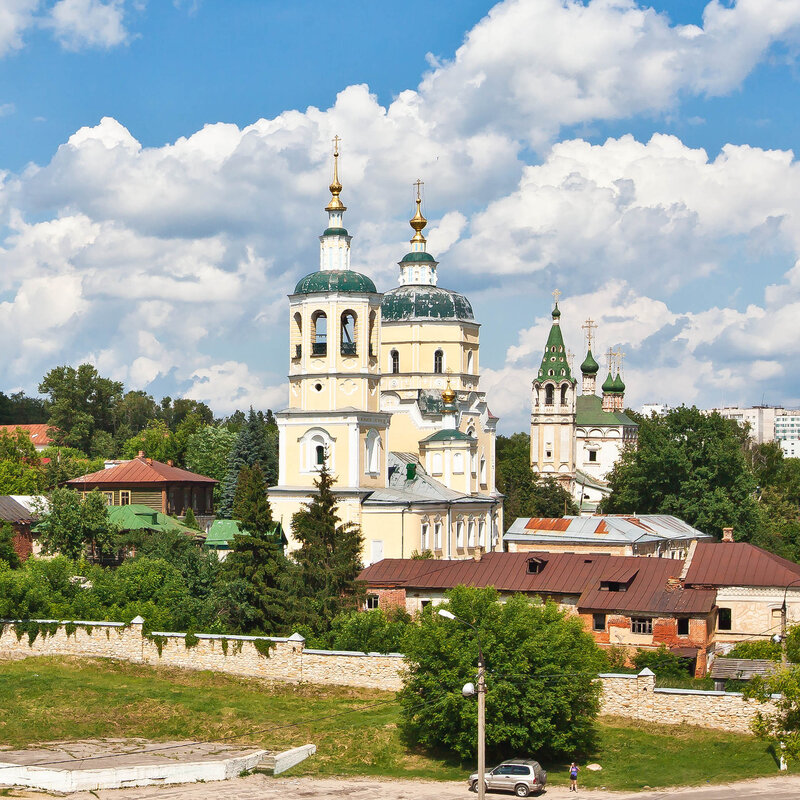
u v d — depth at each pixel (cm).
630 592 8725
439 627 6912
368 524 11144
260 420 17300
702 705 7056
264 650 8256
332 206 11562
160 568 9625
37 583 9331
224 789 6406
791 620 8994
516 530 11806
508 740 6681
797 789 6094
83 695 7912
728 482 14800
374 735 7194
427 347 13512
